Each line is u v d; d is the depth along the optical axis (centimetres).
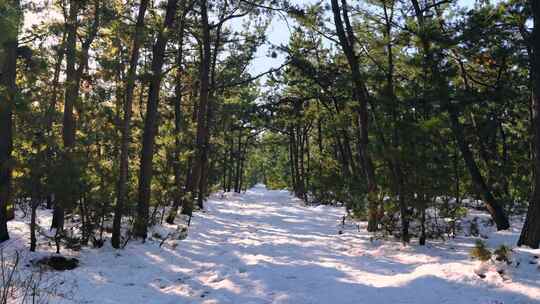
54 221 1298
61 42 1255
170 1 1318
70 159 1005
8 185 1045
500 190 1839
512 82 1781
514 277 774
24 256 934
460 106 1294
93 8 1420
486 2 1541
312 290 771
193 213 2161
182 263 1045
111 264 991
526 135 2095
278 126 4109
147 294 784
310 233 1584
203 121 2145
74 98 1298
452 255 1038
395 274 897
